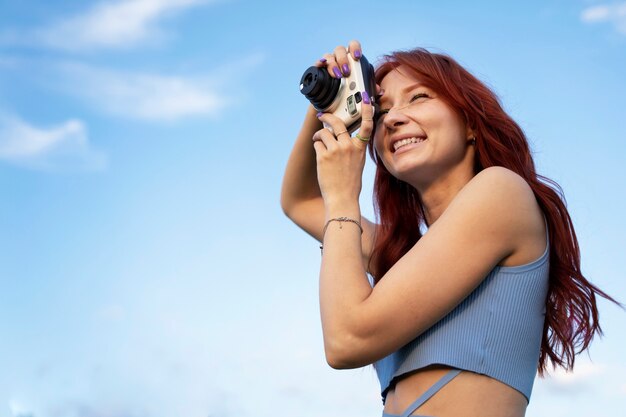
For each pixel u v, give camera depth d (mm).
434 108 2014
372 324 1755
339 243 1901
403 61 2078
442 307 1771
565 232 1968
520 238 1839
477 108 2016
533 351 1872
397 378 1900
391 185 2311
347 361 1787
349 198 1973
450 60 2086
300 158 2543
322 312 1835
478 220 1798
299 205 2588
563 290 1967
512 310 1831
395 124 2041
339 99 2082
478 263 1786
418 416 1808
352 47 2080
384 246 2303
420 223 2299
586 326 1991
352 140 2020
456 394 1787
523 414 1853
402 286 1762
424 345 1840
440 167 2029
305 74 2119
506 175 1873
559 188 2020
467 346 1800
